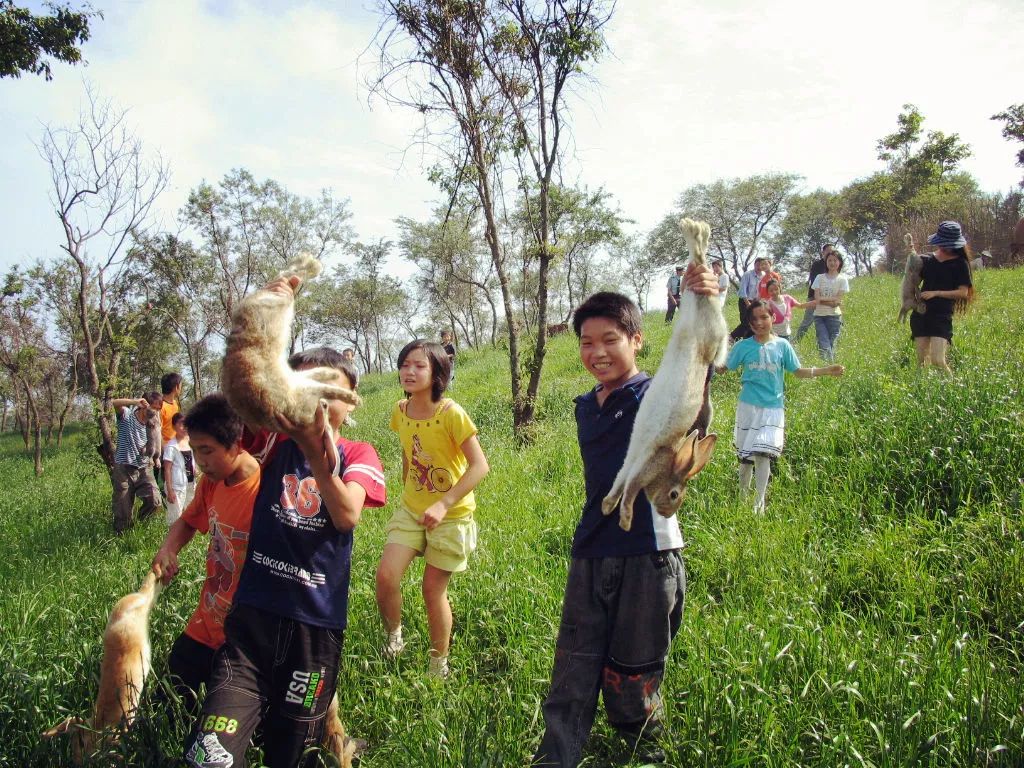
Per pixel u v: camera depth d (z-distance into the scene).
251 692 2.61
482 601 4.54
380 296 40.44
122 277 14.45
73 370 27.89
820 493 5.68
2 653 4.03
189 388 35.69
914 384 6.83
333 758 2.89
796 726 2.87
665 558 2.79
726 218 51.59
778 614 3.83
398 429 4.22
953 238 7.86
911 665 3.24
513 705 3.25
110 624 2.94
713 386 10.97
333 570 2.84
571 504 6.41
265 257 30.80
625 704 2.84
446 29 9.93
